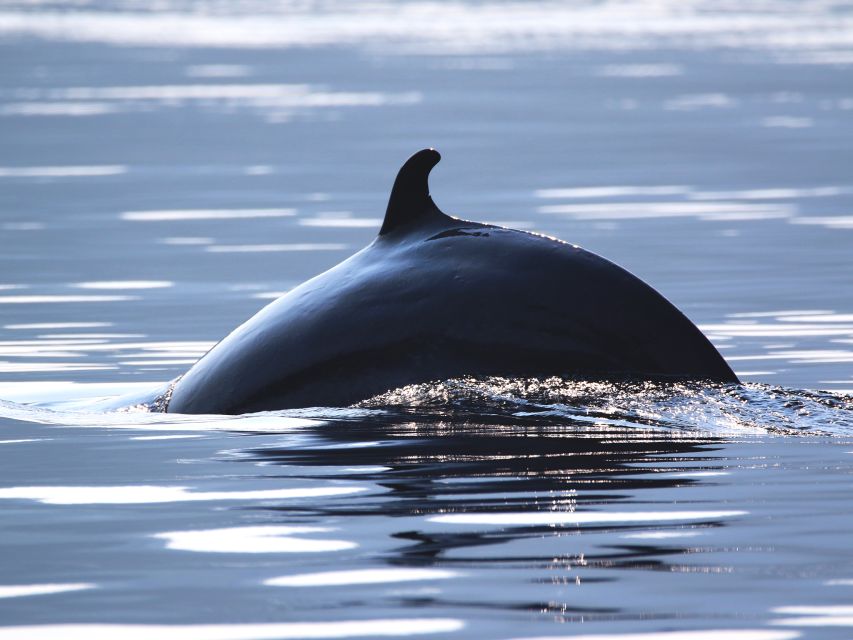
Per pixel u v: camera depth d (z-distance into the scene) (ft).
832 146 395.75
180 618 59.77
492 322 93.91
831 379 124.57
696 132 447.01
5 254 224.94
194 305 175.32
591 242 229.86
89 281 196.03
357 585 62.95
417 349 94.94
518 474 79.51
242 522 73.20
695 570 64.08
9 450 92.94
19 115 524.52
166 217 273.75
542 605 60.08
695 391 91.61
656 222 255.70
